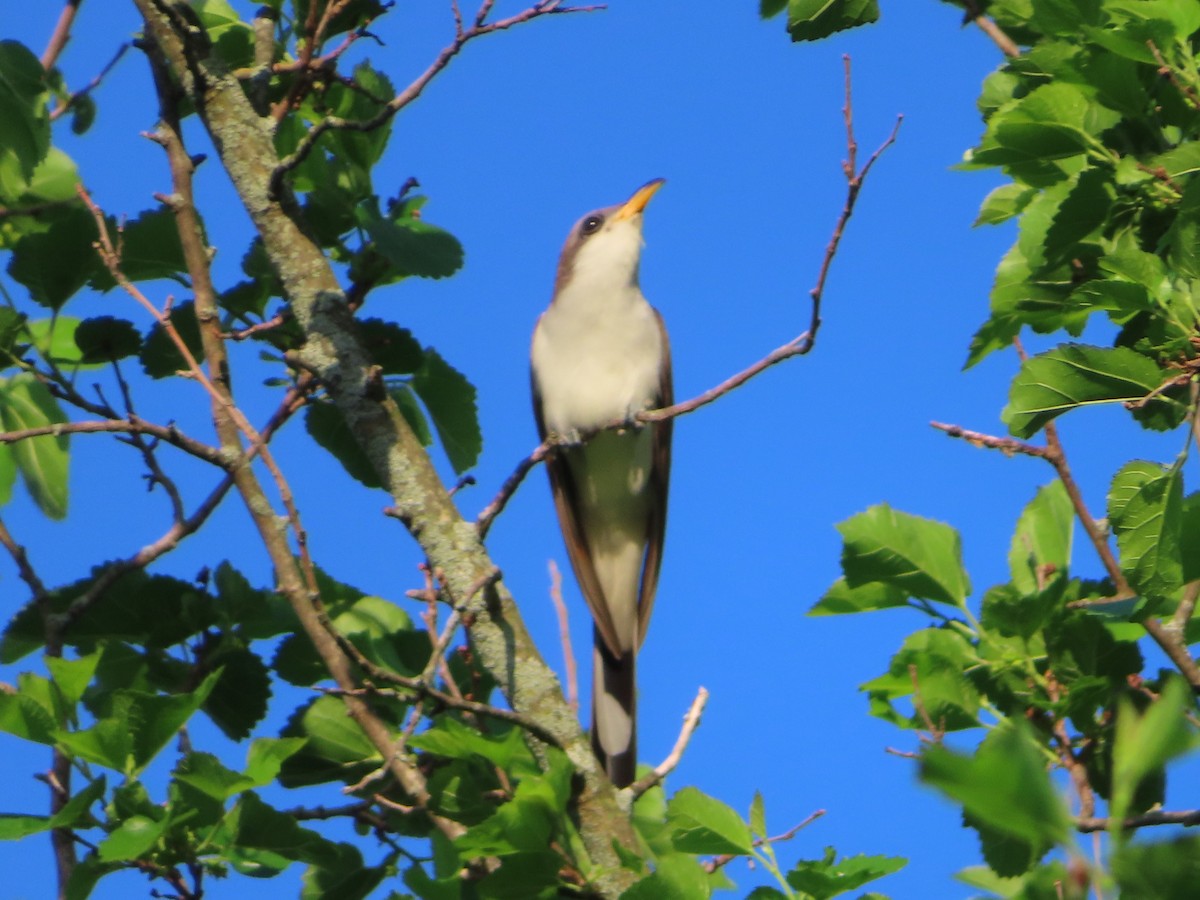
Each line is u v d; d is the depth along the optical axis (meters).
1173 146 7.41
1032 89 8.02
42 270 9.09
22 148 9.51
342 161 9.22
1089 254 7.45
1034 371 6.68
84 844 6.84
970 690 7.32
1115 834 3.11
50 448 9.56
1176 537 6.54
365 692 6.46
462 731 6.57
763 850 6.51
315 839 6.98
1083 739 7.18
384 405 7.91
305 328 8.16
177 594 8.50
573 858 6.44
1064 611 7.51
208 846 6.76
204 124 8.68
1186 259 6.64
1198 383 6.61
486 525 7.59
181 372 7.13
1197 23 7.09
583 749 7.09
